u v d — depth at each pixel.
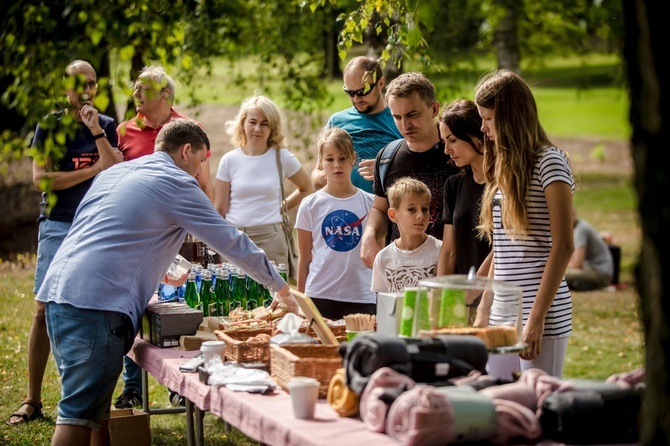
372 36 8.38
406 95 4.40
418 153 4.56
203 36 10.10
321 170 5.42
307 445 2.51
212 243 3.93
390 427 2.50
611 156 22.70
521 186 3.44
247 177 5.82
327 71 12.06
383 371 2.60
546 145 3.49
